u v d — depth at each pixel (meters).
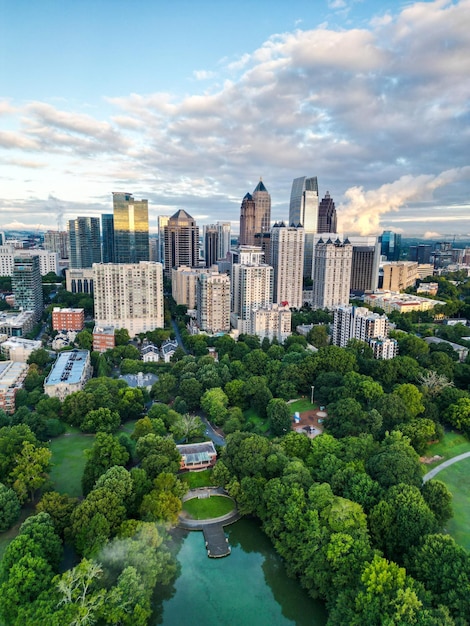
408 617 120.81
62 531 166.00
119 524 163.75
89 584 135.25
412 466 189.25
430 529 153.38
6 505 172.25
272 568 170.12
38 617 127.00
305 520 164.25
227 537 182.88
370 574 134.25
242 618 148.50
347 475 187.00
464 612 124.44
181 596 156.62
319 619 148.50
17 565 138.75
